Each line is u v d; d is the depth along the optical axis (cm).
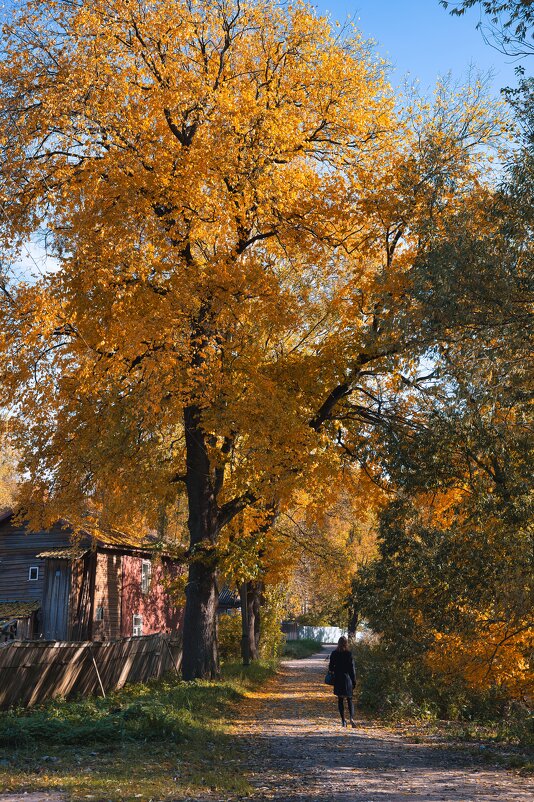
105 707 1441
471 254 1194
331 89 1811
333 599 6053
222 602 5288
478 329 1184
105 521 2033
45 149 1719
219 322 1661
